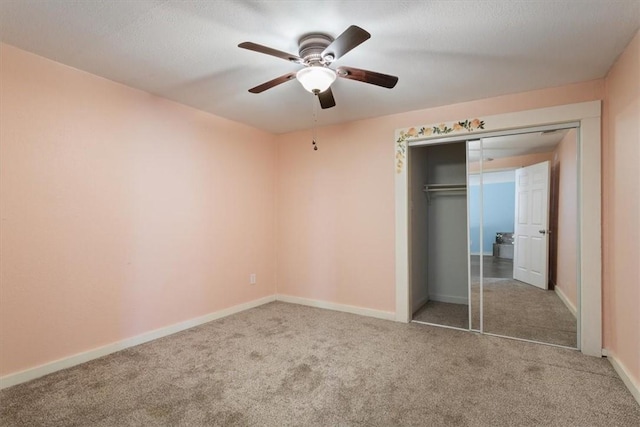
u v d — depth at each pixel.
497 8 1.69
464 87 2.72
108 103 2.60
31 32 1.93
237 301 3.74
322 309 3.84
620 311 2.23
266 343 2.81
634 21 1.80
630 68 2.01
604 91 2.51
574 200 2.69
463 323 3.31
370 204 3.58
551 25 1.84
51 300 2.28
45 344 2.25
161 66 2.36
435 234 4.11
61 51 2.15
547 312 2.93
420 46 2.07
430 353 2.59
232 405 1.89
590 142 2.54
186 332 3.08
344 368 2.34
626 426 1.70
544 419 1.76
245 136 3.86
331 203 3.86
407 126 3.35
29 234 2.18
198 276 3.31
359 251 3.65
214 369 2.33
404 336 2.96
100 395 1.99
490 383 2.12
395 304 3.41
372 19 1.79
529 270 2.97
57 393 2.01
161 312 2.97
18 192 2.13
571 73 2.45
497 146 3.05
